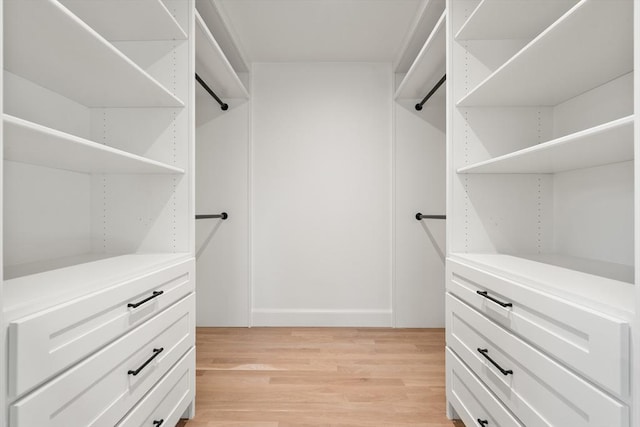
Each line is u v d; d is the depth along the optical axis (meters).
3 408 0.67
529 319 1.01
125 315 1.07
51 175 1.42
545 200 1.65
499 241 1.64
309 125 2.90
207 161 2.86
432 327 2.88
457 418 1.61
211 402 1.73
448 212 1.64
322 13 2.20
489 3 1.35
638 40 0.68
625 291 0.87
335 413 1.64
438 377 2.00
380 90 2.90
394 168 2.87
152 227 1.63
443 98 2.86
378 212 2.91
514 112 1.65
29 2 0.81
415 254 2.88
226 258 2.88
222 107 2.80
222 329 2.82
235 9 2.15
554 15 1.44
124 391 1.07
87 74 1.27
